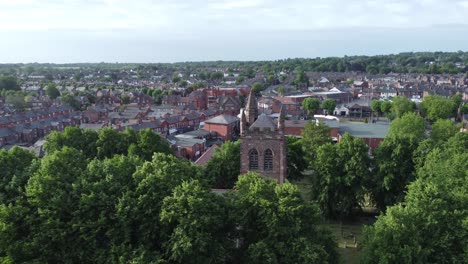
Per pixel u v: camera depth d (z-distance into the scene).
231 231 51.69
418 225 49.00
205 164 93.69
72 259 46.88
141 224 48.16
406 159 76.69
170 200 47.31
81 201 47.75
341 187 76.69
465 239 47.28
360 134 138.50
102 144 97.56
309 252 44.97
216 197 53.09
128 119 198.50
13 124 187.62
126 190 51.41
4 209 46.94
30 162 64.88
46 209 47.34
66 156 58.97
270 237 48.00
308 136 106.00
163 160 58.69
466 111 194.25
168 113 199.12
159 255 45.31
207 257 46.19
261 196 50.38
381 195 78.38
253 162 75.62
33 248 46.06
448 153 74.12
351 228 76.06
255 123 75.38
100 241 48.34
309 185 102.19
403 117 121.75
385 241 47.41
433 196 51.25
